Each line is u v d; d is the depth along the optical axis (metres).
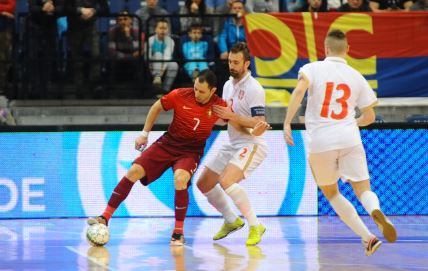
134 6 28.73
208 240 16.73
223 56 25.33
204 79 15.82
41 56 25.38
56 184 21.22
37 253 14.62
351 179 13.98
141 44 25.06
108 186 21.28
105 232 15.62
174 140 16.53
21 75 25.33
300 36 23.75
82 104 24.94
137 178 16.56
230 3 25.70
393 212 21.95
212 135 21.28
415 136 21.91
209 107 16.27
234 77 16.39
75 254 14.49
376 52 23.89
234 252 14.83
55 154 21.20
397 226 19.30
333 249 15.26
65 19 26.06
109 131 21.23
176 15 24.81
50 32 25.33
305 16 23.73
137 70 25.50
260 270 12.68
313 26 23.77
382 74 23.97
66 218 21.12
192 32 25.30
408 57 23.98
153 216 21.39
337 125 13.96
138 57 25.27
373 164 21.80
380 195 21.88
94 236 15.51
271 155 21.50
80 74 25.41
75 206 21.25
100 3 25.75
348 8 25.17
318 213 21.66
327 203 21.69
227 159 16.75
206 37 25.45
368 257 14.22
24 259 13.87
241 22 25.27
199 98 16.00
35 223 19.91
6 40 25.36
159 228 18.78
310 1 25.53
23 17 26.12
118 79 25.59
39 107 24.58
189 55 25.34
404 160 21.91
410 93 24.05
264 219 20.78
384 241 16.47
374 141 21.80
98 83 25.50
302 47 23.75
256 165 16.73
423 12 23.94
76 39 25.22
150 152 16.58
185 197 16.05
